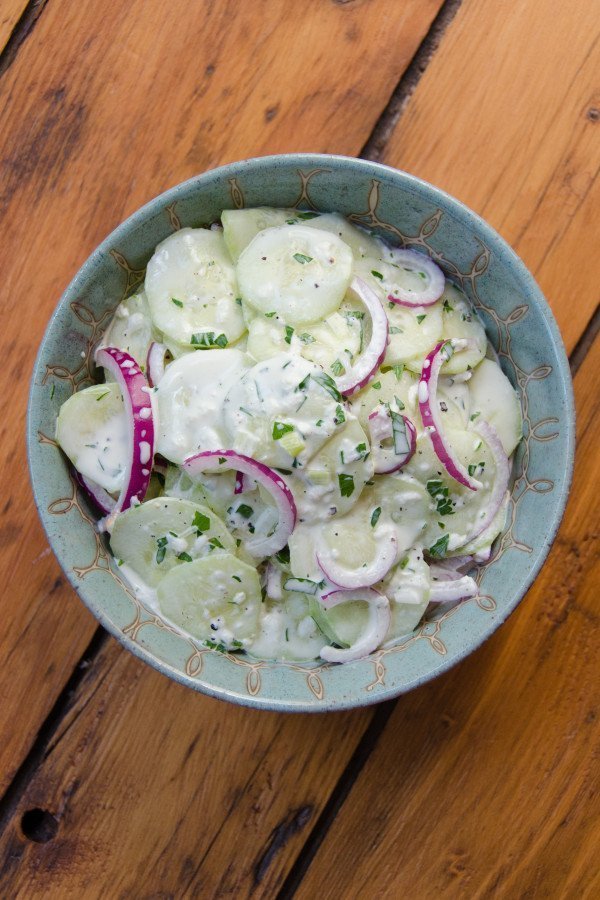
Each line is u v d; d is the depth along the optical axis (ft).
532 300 1.43
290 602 1.48
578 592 1.65
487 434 1.48
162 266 1.48
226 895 1.65
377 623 1.45
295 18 1.66
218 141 1.65
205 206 1.48
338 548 1.41
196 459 1.39
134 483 1.43
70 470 1.48
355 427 1.39
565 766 1.65
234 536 1.44
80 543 1.45
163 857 1.65
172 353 1.48
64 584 1.66
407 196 1.45
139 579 1.48
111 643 1.66
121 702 1.66
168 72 1.66
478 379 1.51
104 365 1.48
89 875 1.65
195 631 1.46
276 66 1.66
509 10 1.65
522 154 1.64
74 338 1.47
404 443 1.41
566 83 1.64
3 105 1.67
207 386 1.43
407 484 1.43
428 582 1.46
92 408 1.46
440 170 1.65
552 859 1.65
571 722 1.65
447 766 1.66
